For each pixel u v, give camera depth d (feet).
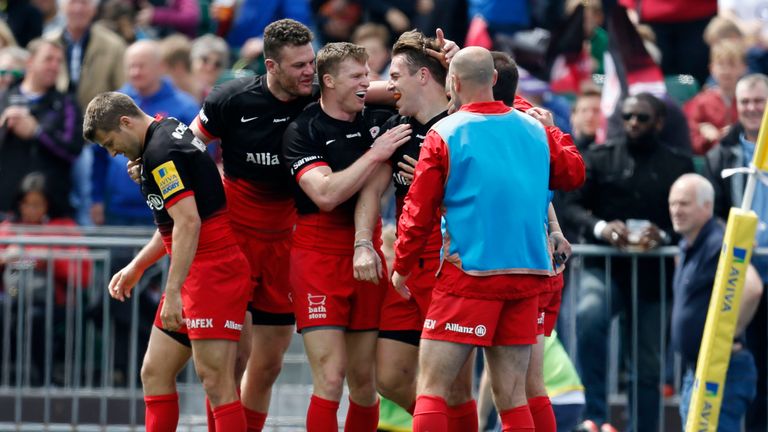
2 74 117.39
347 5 134.62
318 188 74.79
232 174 81.10
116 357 104.17
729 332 81.41
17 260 103.96
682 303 93.97
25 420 104.88
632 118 100.27
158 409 79.36
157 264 103.60
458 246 70.44
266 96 79.00
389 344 77.77
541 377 76.79
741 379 92.32
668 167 100.83
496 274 69.92
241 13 136.26
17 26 140.15
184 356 79.15
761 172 79.87
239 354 82.28
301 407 106.42
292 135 76.74
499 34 127.34
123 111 75.87
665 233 99.91
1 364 105.81
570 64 122.21
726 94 117.91
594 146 102.78
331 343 77.00
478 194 69.87
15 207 112.27
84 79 120.57
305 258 77.51
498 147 70.33
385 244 87.61
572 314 99.76
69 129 114.32
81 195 115.96
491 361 72.08
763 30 131.54
